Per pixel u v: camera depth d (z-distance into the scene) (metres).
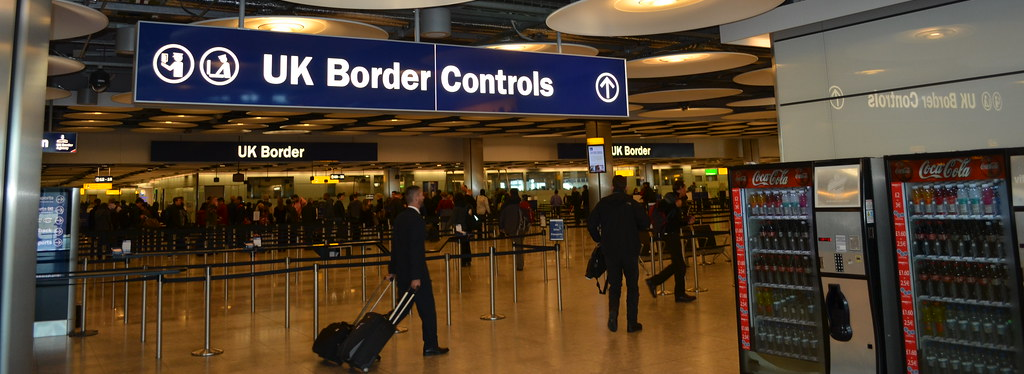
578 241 18.80
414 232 5.72
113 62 12.75
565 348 6.04
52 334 7.27
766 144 32.31
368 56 4.71
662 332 6.59
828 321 4.54
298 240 17.31
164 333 7.23
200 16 8.98
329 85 4.57
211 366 5.73
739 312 5.08
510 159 27.16
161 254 8.61
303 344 6.55
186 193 32.66
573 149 28.39
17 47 2.66
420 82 4.87
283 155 22.66
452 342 6.40
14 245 2.61
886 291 4.41
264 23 7.63
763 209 5.07
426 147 25.66
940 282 4.25
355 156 24.06
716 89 14.49
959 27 5.67
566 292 9.43
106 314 8.58
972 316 4.17
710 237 12.05
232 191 31.78
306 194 32.91
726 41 7.50
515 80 5.23
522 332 6.78
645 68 10.98
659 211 10.30
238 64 4.32
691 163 36.47
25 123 2.67
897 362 4.40
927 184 4.31
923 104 5.86
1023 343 3.85
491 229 19.70
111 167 25.14
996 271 4.07
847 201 4.44
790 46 6.87
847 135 6.39
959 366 4.24
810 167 4.66
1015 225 3.85
